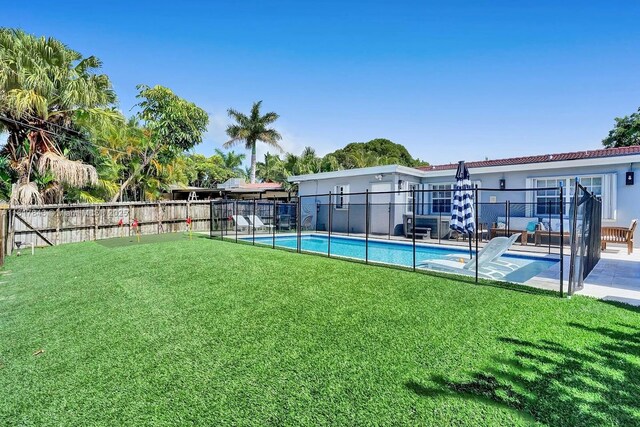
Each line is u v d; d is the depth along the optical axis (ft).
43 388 8.96
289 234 50.37
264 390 8.52
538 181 41.39
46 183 40.83
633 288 17.71
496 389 8.26
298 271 21.94
